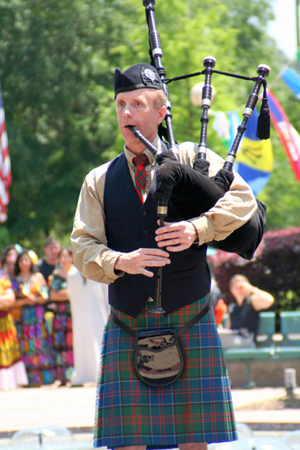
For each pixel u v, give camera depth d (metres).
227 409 4.59
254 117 10.94
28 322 14.44
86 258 4.51
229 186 4.48
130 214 4.65
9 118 39.47
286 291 17.62
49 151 40.06
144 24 27.97
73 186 40.06
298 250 17.39
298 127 32.50
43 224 40.31
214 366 4.59
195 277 4.62
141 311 4.64
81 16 38.97
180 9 24.41
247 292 13.84
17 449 6.61
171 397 4.55
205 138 4.71
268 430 8.79
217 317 13.52
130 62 25.56
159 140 4.77
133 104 4.57
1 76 39.97
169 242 4.14
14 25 40.03
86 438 8.33
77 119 39.69
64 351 14.39
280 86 32.94
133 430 4.55
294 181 28.52
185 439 4.52
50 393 12.90
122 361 4.64
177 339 4.54
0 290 14.11
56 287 14.55
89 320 13.92
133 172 4.71
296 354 13.19
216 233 4.37
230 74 5.00
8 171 18.91
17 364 14.16
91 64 37.59
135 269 4.25
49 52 39.59
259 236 4.76
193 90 14.69
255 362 13.57
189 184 4.12
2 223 39.94
